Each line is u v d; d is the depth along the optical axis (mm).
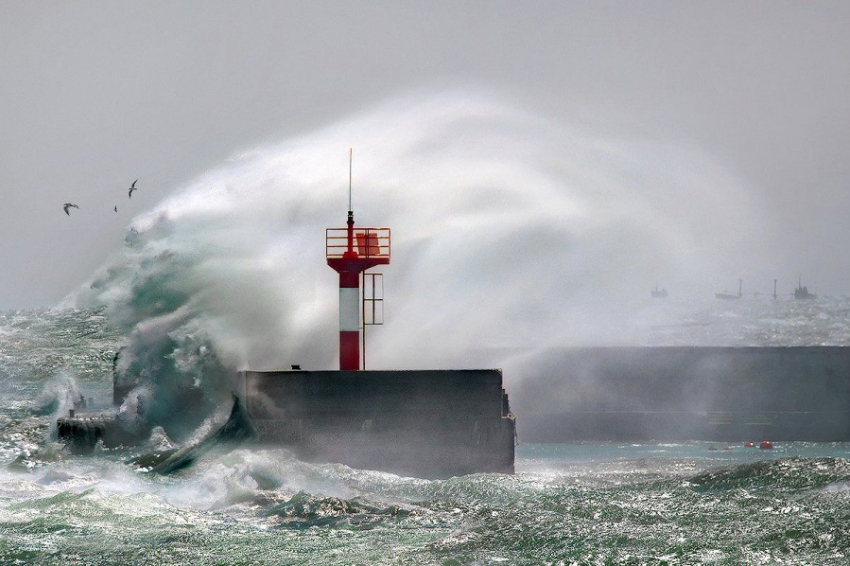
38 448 92500
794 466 66375
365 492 68938
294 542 55562
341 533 57562
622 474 74688
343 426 83062
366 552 53219
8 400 119312
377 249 90750
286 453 81438
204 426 96688
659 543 52281
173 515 62438
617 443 129875
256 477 73688
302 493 66250
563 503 61531
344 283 90312
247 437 84250
